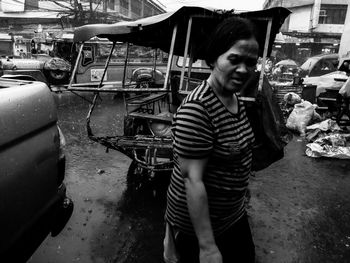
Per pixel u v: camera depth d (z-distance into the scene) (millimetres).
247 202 3664
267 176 4477
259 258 2648
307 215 3396
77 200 3596
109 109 9359
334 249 2807
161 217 3260
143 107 5824
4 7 34125
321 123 6566
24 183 1680
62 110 9023
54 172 2025
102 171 4457
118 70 11984
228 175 1367
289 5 29438
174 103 5484
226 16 3420
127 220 3191
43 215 1911
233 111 1381
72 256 2605
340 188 4121
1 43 30766
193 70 6527
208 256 1291
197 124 1251
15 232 1641
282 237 2973
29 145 1731
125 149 3975
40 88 1949
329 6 27375
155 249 2730
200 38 4500
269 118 3439
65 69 11086
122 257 2617
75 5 23891
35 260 2535
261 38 4133
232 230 1565
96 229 3014
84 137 6223
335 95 7742
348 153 5305
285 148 5820
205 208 1282
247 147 1408
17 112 1640
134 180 4184
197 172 1281
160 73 11633
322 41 25938
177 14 3436
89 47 11258
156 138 3963
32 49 13281
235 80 1276
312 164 5008
